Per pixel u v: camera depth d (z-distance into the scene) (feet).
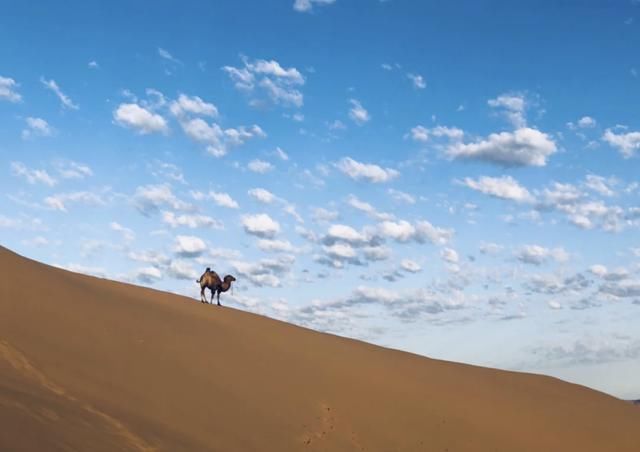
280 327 100.53
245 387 74.64
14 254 80.18
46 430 44.65
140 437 51.24
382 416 82.84
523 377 118.01
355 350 102.01
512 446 89.76
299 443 68.13
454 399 95.61
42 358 58.70
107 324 72.43
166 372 68.80
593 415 108.17
